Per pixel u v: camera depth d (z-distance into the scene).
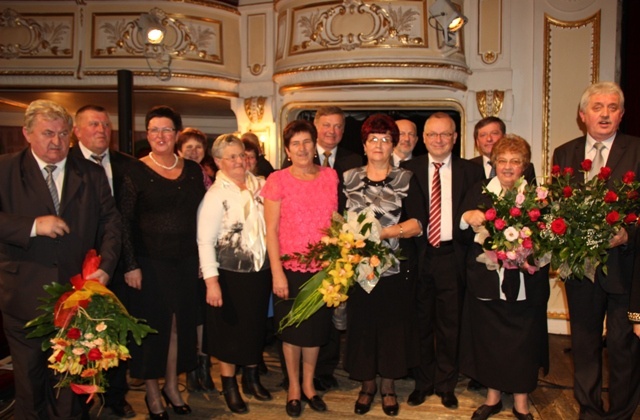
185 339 2.96
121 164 3.11
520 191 2.51
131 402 3.24
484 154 3.61
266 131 6.11
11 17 5.86
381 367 2.92
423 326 3.12
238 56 6.14
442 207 3.04
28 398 2.48
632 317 2.38
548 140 5.09
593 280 2.55
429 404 3.18
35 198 2.44
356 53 5.06
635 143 2.59
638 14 4.59
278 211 2.87
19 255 2.43
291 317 2.73
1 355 3.51
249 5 6.04
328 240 2.62
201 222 2.89
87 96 6.38
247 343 2.97
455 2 5.07
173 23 5.79
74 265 2.50
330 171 2.96
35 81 5.87
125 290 2.98
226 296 2.95
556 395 3.35
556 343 4.55
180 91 5.86
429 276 3.06
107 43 5.82
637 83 4.64
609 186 2.56
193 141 3.74
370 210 2.71
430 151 3.06
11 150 7.52
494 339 2.80
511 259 2.51
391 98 5.45
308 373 3.12
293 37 5.43
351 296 2.92
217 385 3.51
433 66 4.96
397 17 5.01
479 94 5.23
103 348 2.27
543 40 5.04
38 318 2.27
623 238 2.44
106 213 2.66
